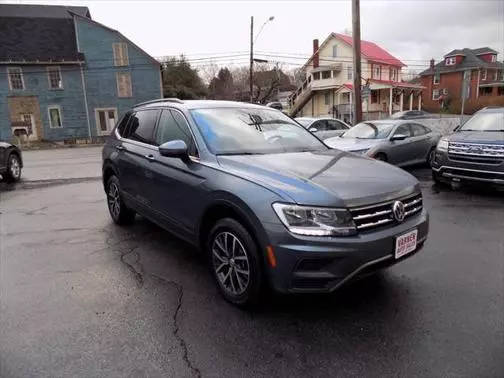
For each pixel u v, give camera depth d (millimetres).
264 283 2945
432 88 51156
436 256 4207
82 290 3547
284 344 2705
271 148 3840
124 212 5332
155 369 2465
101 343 2732
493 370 2402
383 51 44906
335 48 40281
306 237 2643
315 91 42312
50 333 2859
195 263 4152
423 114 26578
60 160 16250
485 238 4770
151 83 33344
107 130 33062
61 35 32531
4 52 30109
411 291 3422
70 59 31172
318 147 4176
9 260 4289
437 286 3512
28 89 30766
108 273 3910
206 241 3533
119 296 3426
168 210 3961
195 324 2967
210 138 3691
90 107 32344
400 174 3365
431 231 5074
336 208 2684
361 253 2695
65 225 5652
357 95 13984
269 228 2736
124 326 2949
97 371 2445
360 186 2916
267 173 3068
